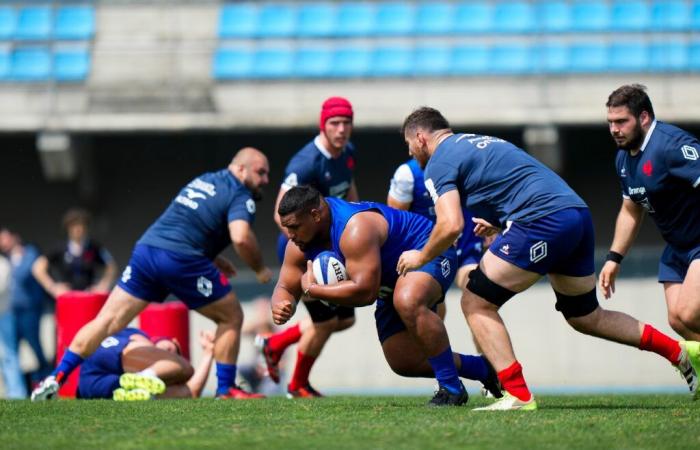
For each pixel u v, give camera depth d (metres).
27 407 21.22
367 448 13.80
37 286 46.00
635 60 69.12
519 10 72.81
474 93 62.84
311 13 73.69
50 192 63.94
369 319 54.56
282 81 63.41
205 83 63.31
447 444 14.13
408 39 67.75
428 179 18.83
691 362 20.25
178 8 67.19
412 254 18.44
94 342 26.31
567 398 24.66
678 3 71.38
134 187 64.38
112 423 17.34
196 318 52.59
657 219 21.84
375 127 61.09
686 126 61.47
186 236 26.09
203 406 21.23
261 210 63.62
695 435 14.96
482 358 22.02
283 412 19.17
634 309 53.50
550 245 18.50
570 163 63.16
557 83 62.38
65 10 72.44
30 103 62.69
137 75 63.53
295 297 20.84
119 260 64.12
